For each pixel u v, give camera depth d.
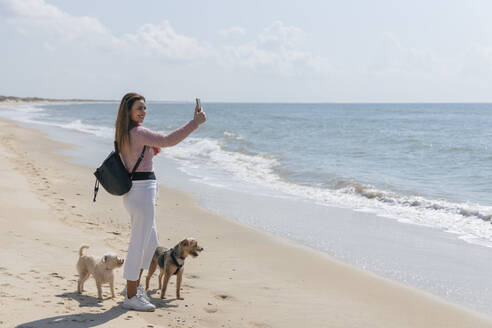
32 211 8.62
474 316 5.19
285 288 5.85
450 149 22.58
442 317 5.14
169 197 11.75
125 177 4.27
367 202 11.80
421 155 20.66
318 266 6.84
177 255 5.04
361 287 6.02
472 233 8.93
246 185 13.97
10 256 5.80
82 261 4.93
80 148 22.30
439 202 11.16
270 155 20.44
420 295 5.79
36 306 4.25
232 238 8.22
